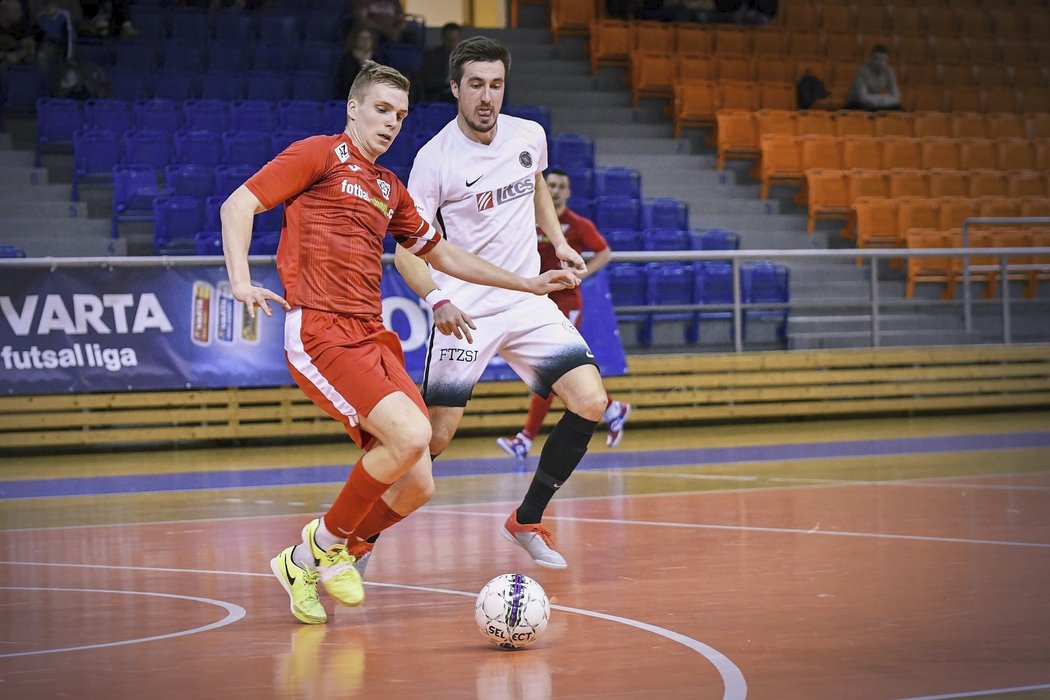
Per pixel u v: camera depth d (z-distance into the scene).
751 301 41.06
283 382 34.78
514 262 16.27
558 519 19.83
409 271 14.33
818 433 35.97
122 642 11.37
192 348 34.09
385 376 12.66
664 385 37.94
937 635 10.90
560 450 15.41
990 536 16.80
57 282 33.31
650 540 17.30
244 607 13.14
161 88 48.97
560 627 11.69
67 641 11.44
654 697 8.94
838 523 18.45
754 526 18.41
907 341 43.31
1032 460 27.30
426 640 11.30
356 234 12.74
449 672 9.95
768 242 47.97
